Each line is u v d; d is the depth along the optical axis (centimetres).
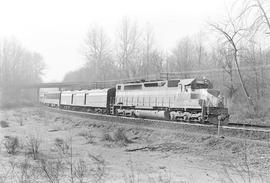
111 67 6938
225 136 1875
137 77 6353
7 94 7162
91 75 7219
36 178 1057
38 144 1875
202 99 2389
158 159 1638
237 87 4262
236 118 3281
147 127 2480
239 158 1531
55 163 1367
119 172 1276
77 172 1170
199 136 1966
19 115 4422
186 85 2580
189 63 6112
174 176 1231
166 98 2802
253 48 3684
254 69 3866
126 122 2877
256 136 1777
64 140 2253
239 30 3222
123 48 6606
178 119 2664
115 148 1980
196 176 1241
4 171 1152
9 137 2059
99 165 1422
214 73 4925
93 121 3180
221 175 1256
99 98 4122
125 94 3484
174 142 2006
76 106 5059
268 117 3166
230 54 3659
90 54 7112
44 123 3553
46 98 7119
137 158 1656
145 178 1165
